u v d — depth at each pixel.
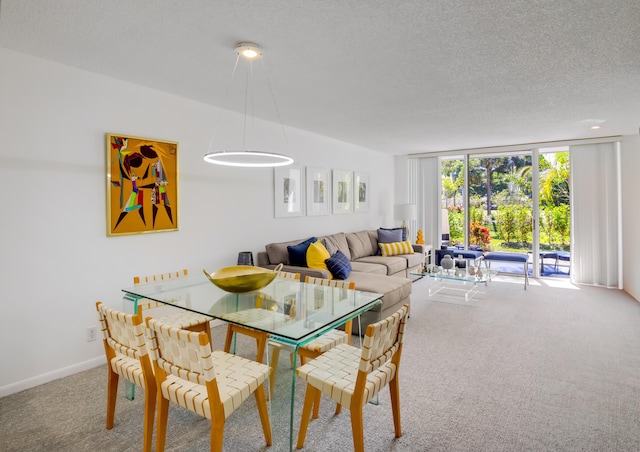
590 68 2.77
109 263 2.99
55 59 2.60
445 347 3.23
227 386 1.72
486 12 1.95
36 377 2.59
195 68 2.76
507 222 6.50
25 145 2.52
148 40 2.30
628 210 5.18
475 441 1.94
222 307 2.26
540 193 6.35
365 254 5.82
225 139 3.92
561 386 2.52
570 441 1.93
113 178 2.98
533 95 3.43
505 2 1.85
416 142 5.98
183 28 2.13
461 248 6.96
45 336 2.64
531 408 2.25
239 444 1.92
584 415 2.17
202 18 2.02
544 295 5.06
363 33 2.19
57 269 2.69
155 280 2.96
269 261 4.27
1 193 2.43
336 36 2.23
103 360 2.96
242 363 1.96
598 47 2.40
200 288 2.71
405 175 7.46
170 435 2.00
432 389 2.50
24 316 2.54
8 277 2.46
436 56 2.53
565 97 3.49
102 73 2.88
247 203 4.22
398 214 6.74
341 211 5.89
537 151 6.05
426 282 6.06
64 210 2.72
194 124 3.60
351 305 2.27
